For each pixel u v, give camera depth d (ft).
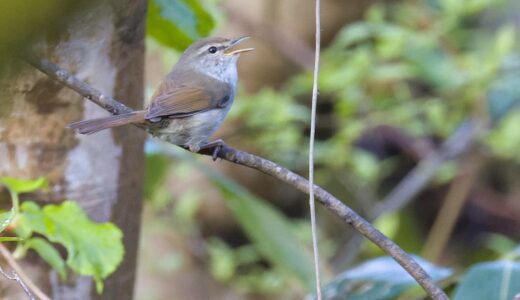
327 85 38.42
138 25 20.35
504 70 38.99
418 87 44.62
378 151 46.39
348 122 40.09
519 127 39.06
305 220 45.96
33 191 20.33
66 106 20.18
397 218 44.65
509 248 41.75
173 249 44.83
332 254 42.75
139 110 20.34
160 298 44.29
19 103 19.60
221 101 22.80
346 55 39.47
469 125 41.34
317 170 43.24
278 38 42.19
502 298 19.70
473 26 47.32
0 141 19.86
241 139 42.45
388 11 43.50
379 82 41.68
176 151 35.68
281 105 38.88
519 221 46.09
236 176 44.55
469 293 20.02
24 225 17.48
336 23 43.93
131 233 22.29
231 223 45.39
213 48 24.47
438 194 46.57
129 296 22.63
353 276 22.43
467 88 38.27
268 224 28.99
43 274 20.80
